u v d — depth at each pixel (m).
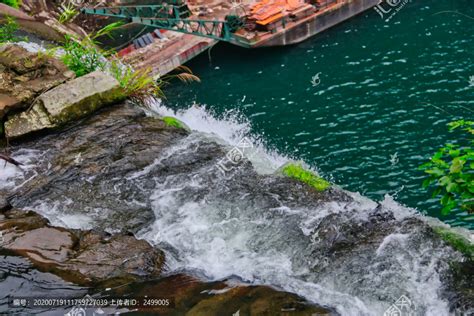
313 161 17.47
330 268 7.14
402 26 25.23
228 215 8.38
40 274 7.30
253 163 9.70
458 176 6.56
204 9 27.81
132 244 7.86
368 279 6.86
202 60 25.27
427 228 7.37
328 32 25.95
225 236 8.04
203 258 7.72
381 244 7.24
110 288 7.13
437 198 14.77
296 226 7.90
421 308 6.45
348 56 23.81
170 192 8.99
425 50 23.05
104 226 8.42
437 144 17.31
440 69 21.56
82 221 8.50
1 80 11.23
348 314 6.55
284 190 8.66
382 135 18.27
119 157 9.85
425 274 6.77
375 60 23.12
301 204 8.33
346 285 6.90
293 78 23.00
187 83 23.67
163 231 8.30
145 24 26.30
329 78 22.48
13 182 9.37
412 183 15.71
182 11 26.88
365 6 26.64
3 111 10.58
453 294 6.48
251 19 25.69
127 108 11.21
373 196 15.44
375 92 20.88
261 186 8.82
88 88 11.06
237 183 8.98
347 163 17.12
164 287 7.18
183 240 8.08
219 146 10.07
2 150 10.17
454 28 24.25
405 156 17.00
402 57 22.92
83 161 9.73
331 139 18.55
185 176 9.29
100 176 9.40
